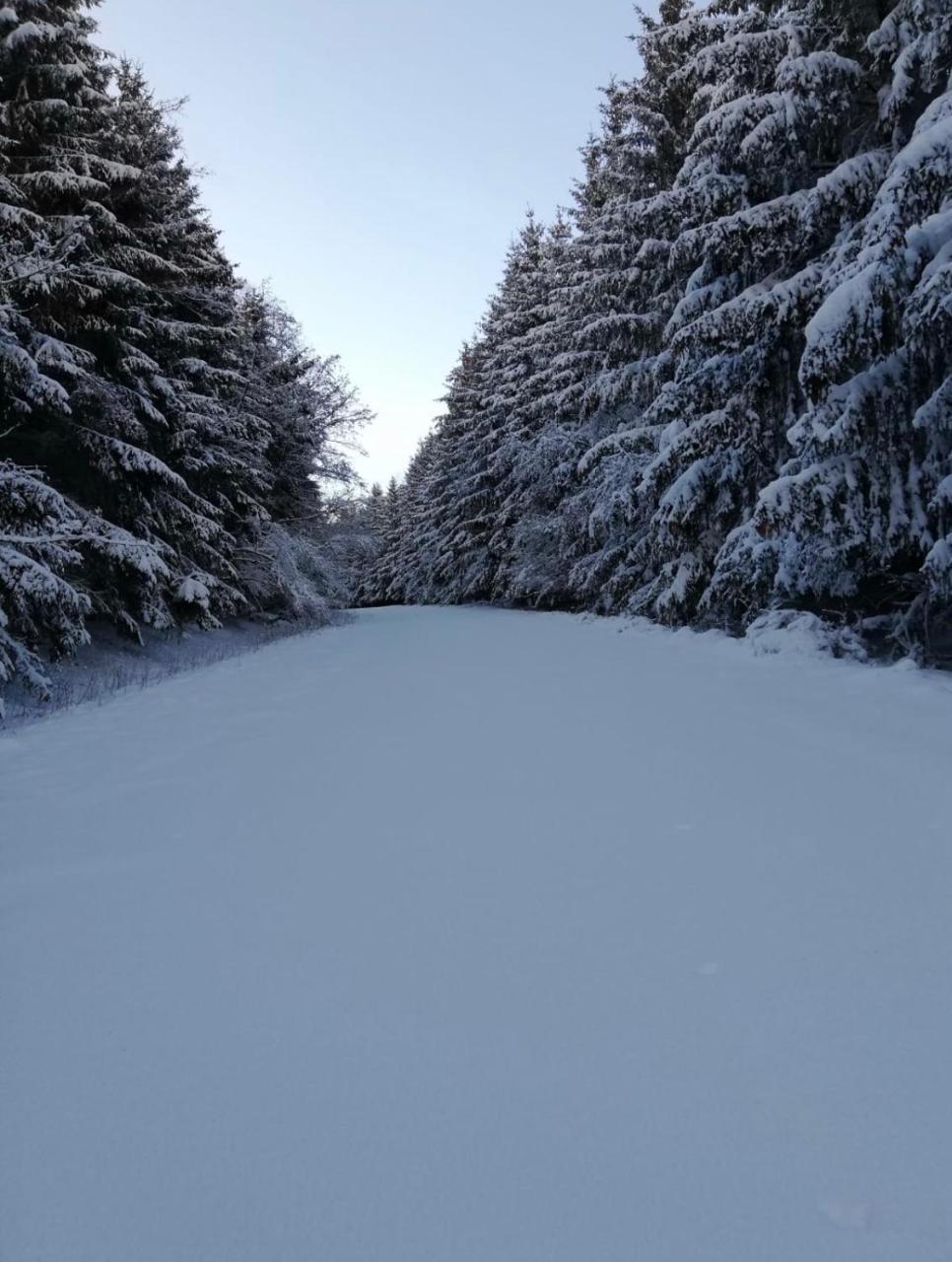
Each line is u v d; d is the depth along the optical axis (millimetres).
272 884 3250
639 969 2438
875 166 9641
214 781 4980
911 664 7902
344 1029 2182
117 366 12664
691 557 13711
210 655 14422
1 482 9125
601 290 17969
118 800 4609
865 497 9125
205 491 17734
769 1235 1446
